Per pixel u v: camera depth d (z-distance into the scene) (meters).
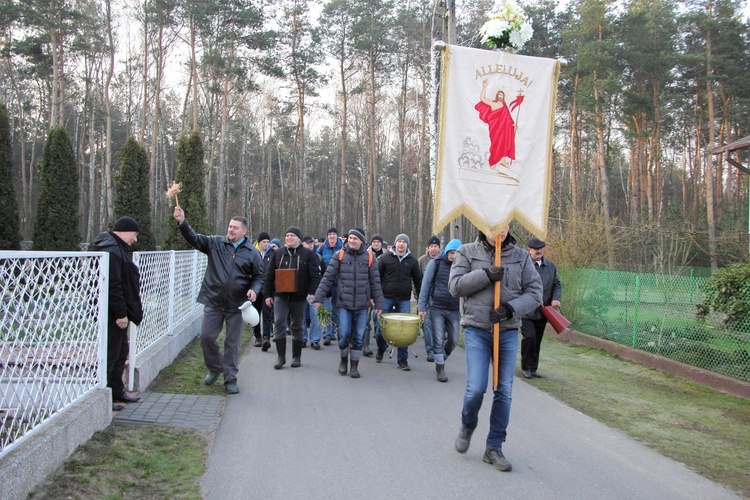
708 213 30.22
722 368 8.05
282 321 8.32
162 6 31.69
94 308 4.88
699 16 32.16
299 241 8.44
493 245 4.86
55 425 4.00
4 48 33.56
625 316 10.42
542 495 4.07
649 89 34.44
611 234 19.11
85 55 37.59
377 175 50.03
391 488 4.11
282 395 6.72
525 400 6.88
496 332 4.56
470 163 4.95
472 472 4.46
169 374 7.20
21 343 3.58
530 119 5.13
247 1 33.22
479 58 5.04
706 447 5.37
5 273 3.32
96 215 49.53
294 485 4.11
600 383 8.02
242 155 52.47
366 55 36.47
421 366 8.87
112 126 53.19
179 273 9.16
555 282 8.26
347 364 8.46
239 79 33.62
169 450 4.65
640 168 38.72
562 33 31.33
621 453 5.06
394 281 9.46
